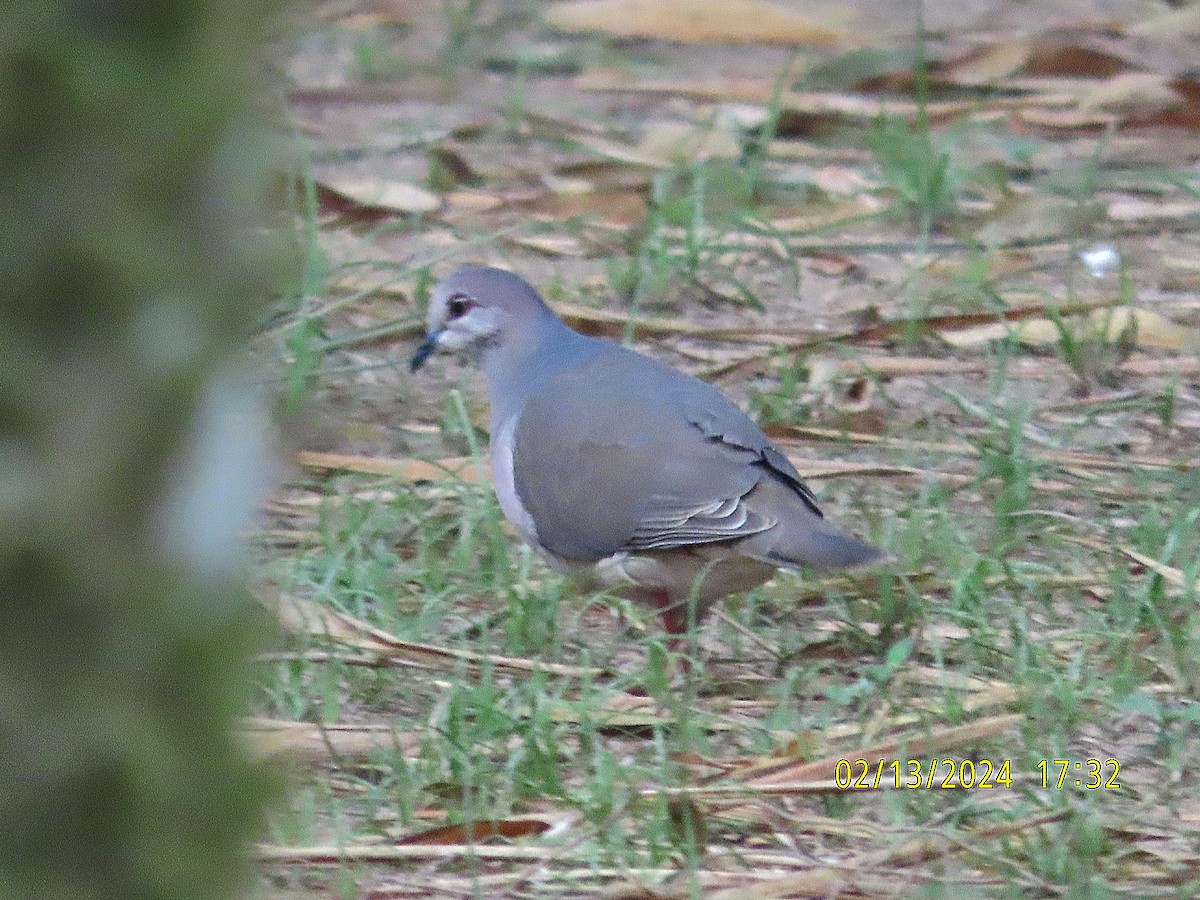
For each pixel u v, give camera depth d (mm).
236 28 4598
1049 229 16656
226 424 4719
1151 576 10930
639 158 17891
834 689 10016
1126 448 13180
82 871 4734
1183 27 21297
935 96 19953
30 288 4578
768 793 9117
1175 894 8312
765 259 16359
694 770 9375
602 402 10703
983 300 15219
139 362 4617
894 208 16891
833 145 18703
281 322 13703
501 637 11000
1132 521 12117
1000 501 11883
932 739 9438
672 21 21562
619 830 8891
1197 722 9906
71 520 4602
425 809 9141
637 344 14773
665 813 8727
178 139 4574
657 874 8516
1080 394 14078
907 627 10773
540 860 8656
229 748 4816
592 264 16266
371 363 14461
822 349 14633
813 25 21453
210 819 4801
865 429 13383
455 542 11938
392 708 10234
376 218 16859
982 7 22562
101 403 4613
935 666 10570
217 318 4676
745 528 10125
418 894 8414
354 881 8414
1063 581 11234
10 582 4609
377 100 19953
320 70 20797
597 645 10961
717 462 10328
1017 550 11742
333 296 15297
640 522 10367
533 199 17094
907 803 9078
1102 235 16594
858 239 16766
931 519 11961
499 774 9320
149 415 4633
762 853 8773
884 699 10094
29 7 4461
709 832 8930
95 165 4559
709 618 11234
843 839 8906
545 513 10773
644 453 10445
